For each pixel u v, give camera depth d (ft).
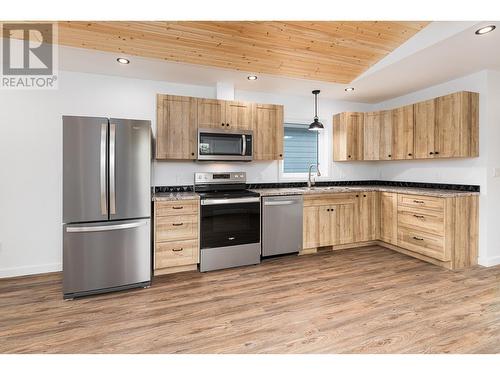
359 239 13.55
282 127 13.05
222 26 8.76
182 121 11.27
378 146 14.51
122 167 8.95
